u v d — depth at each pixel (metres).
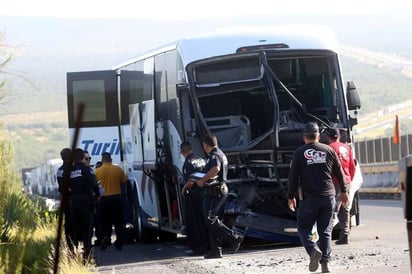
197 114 21.44
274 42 22.03
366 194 45.03
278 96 22.23
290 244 22.41
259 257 19.34
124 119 28.59
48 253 15.52
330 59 22.31
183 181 22.09
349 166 20.66
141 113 25.14
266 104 22.09
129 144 27.70
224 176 19.80
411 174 10.05
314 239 16.09
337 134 20.59
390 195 42.25
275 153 21.27
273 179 21.30
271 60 22.36
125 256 21.80
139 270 18.34
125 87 28.52
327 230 16.14
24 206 18.34
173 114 22.67
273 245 22.31
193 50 21.80
